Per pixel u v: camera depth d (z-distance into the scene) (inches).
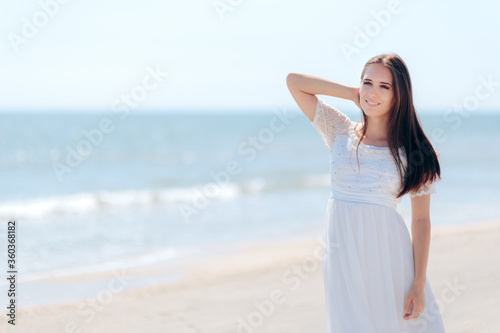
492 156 1539.1
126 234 525.7
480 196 753.0
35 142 2410.2
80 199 773.3
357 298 131.1
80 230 542.3
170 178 1122.0
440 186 871.7
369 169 133.6
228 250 453.4
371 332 129.6
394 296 132.5
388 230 133.5
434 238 434.9
